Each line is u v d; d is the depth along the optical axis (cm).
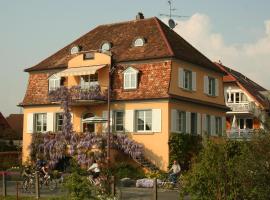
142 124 4069
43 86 4675
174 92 4031
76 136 4147
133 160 3981
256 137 1402
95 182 2383
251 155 1389
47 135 4350
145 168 3894
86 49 4656
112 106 4206
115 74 4241
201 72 4481
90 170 2931
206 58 4753
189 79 4312
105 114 4272
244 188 1405
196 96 4353
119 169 3725
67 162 4250
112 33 4709
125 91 4150
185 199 2467
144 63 4131
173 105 4006
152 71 4081
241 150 1431
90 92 4178
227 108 4791
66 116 4319
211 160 1495
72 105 4409
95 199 1895
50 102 4553
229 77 6097
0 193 2822
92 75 4378
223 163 1480
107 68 4259
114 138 3997
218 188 1485
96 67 4266
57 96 4372
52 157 4231
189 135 4047
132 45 4362
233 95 6069
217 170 1483
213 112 4619
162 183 3259
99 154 3947
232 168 1458
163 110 3959
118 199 2106
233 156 1483
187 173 1562
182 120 4159
